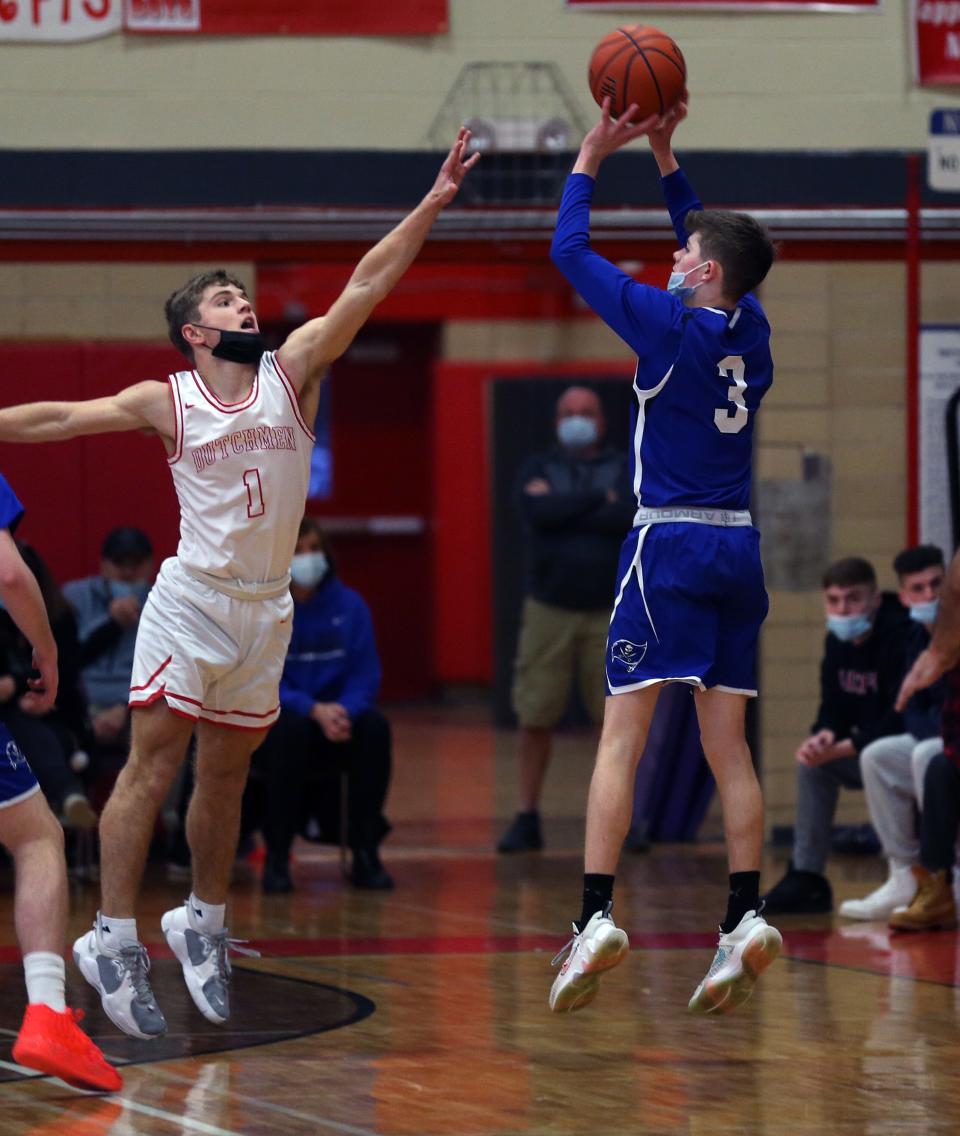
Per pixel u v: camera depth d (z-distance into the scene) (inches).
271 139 750.5
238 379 426.9
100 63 743.1
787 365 792.9
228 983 489.4
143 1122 345.7
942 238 768.9
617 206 752.3
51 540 756.0
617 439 1288.1
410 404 1585.9
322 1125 343.3
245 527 421.4
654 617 402.6
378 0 751.7
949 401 776.3
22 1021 438.6
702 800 808.3
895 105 778.8
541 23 759.1
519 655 793.6
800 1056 404.5
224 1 745.6
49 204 731.4
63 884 373.4
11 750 374.6
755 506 796.0
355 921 601.3
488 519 1546.5
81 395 752.3
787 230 762.2
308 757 681.0
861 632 625.3
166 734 422.6
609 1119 348.5
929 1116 350.9
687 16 767.7
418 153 747.4
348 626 691.4
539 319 1512.1
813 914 624.1
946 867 581.0
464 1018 445.7
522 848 786.2
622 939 379.9
